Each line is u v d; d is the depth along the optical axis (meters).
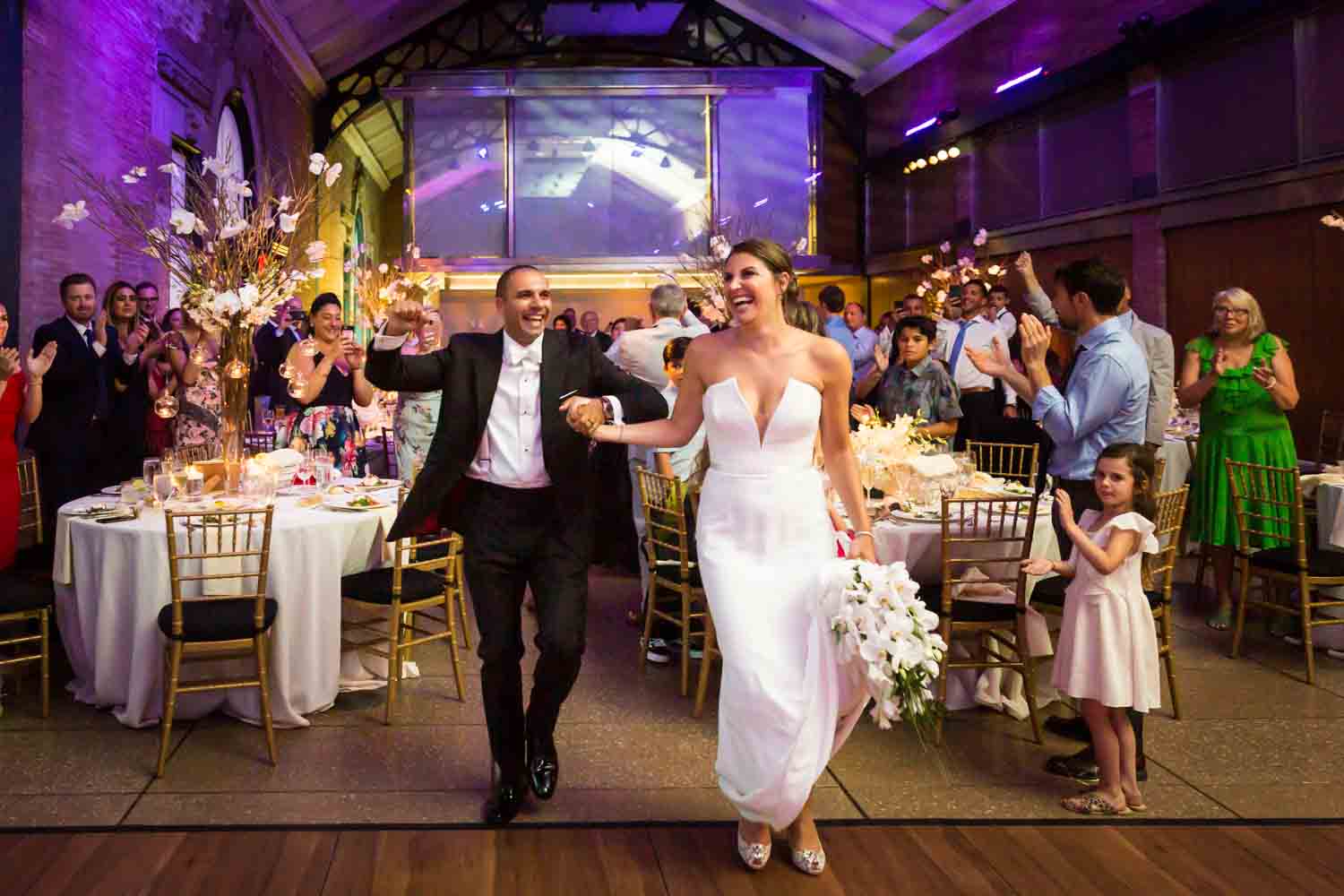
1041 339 3.74
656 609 4.94
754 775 2.73
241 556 3.69
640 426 3.09
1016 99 12.77
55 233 7.50
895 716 2.61
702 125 15.46
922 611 2.64
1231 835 3.14
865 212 17.66
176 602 3.57
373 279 7.37
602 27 18.11
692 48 18.61
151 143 9.28
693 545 4.72
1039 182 12.78
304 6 13.40
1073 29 12.03
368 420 7.63
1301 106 8.88
